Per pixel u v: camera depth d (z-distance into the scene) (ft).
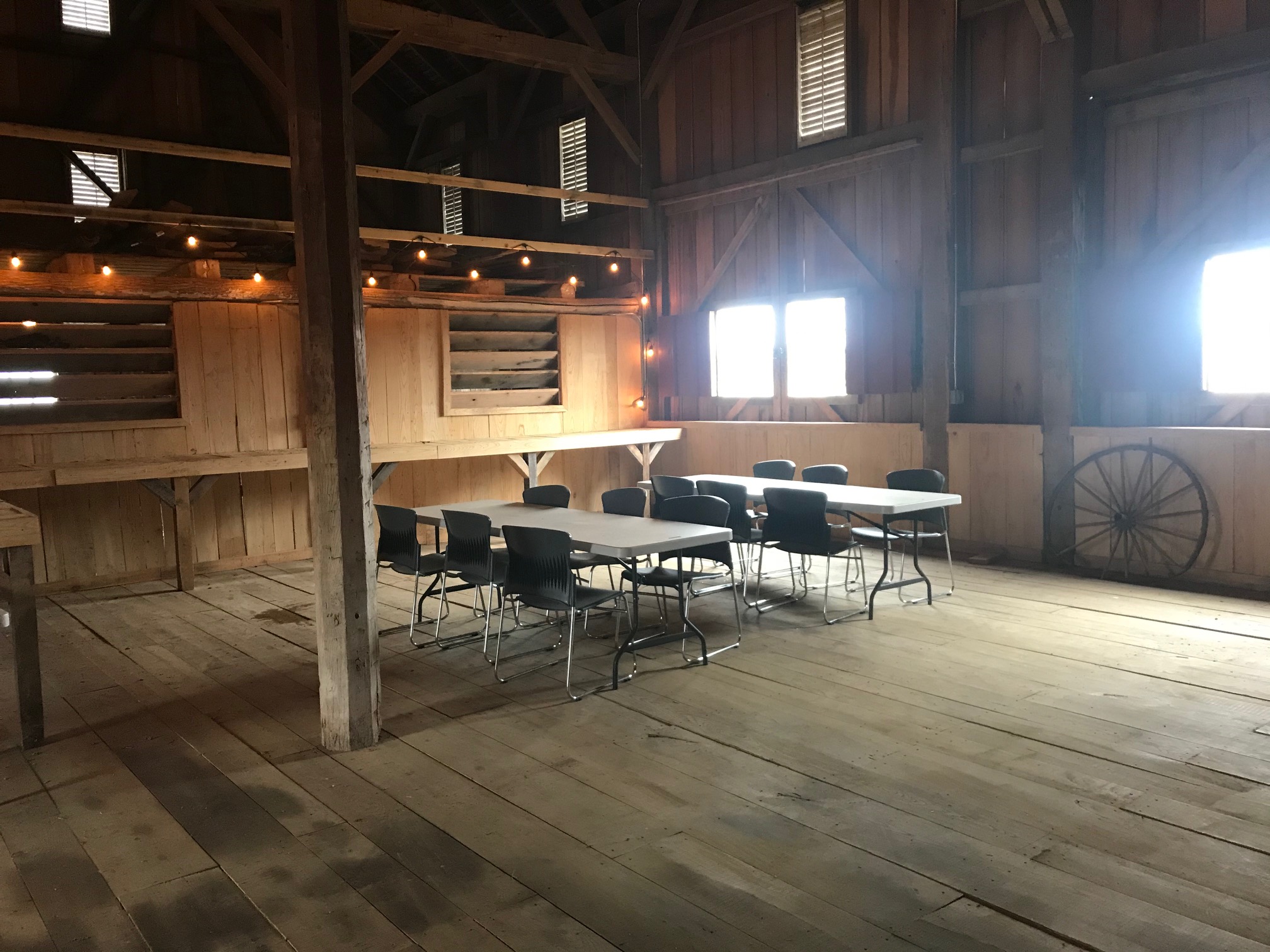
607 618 20.86
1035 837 10.47
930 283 27.53
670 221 36.52
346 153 12.72
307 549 29.53
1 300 23.34
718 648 18.20
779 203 32.17
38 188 36.83
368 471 13.50
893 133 28.55
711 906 9.21
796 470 31.50
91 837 11.07
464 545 18.10
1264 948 8.34
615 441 32.76
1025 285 25.85
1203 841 10.30
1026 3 25.07
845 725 13.98
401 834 10.91
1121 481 23.77
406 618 21.43
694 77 34.91
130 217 25.88
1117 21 23.91
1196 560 22.67
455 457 30.32
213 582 26.22
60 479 22.62
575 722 14.46
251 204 41.55
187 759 13.44
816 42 30.71
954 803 11.34
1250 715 14.05
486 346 32.27
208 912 9.36
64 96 37.22
